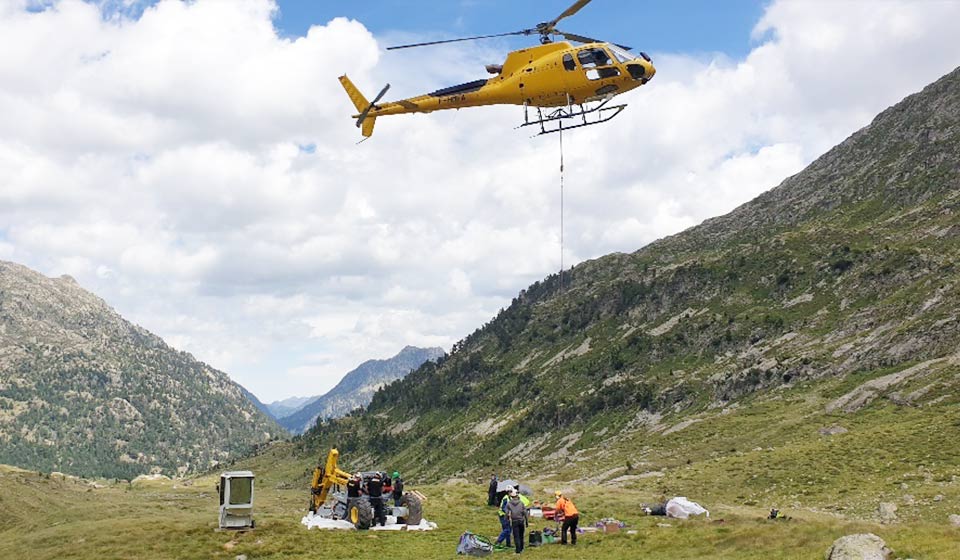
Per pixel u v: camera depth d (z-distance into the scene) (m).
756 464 74.50
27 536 38.25
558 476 146.12
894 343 144.12
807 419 117.75
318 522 36.75
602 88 41.91
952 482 53.31
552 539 32.31
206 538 33.97
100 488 106.25
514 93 43.75
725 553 26.38
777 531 28.50
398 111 49.81
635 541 30.53
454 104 46.88
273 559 31.14
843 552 21.86
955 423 72.44
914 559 20.61
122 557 31.62
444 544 32.84
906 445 69.00
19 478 91.31
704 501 64.31
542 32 43.09
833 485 60.75
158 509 62.41
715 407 178.75
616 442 190.62
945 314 141.75
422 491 53.88
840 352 165.00
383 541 33.56
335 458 38.94
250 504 35.47
